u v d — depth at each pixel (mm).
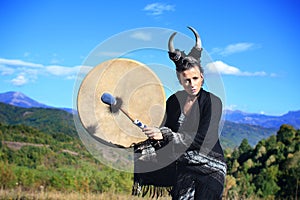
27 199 13797
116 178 15836
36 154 24469
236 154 21625
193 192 4203
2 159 24391
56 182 19422
